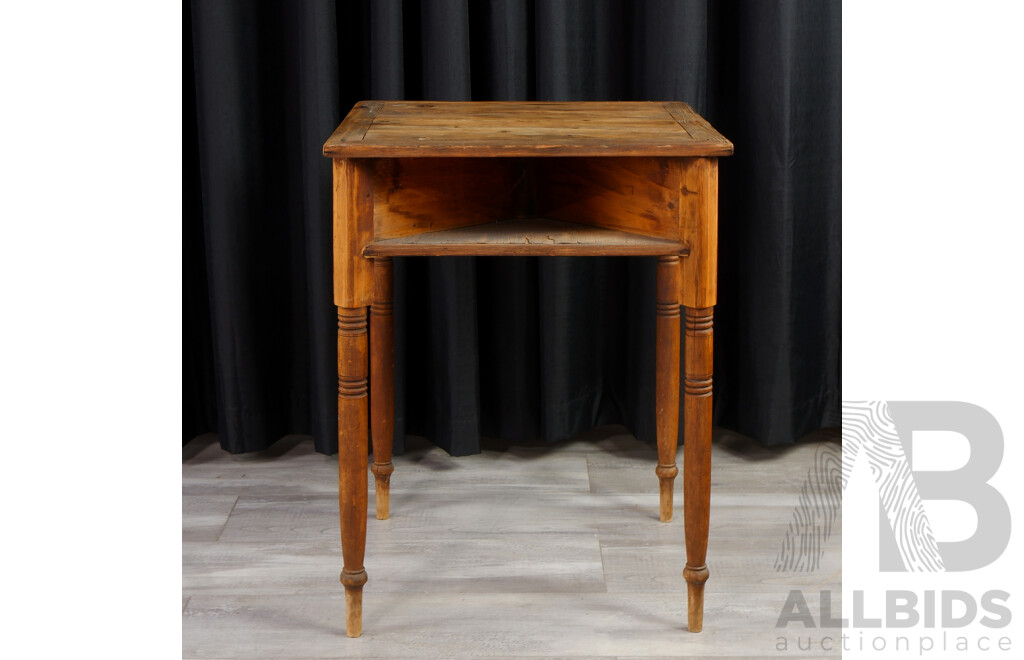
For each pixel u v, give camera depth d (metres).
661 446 2.15
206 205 2.34
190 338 2.54
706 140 1.69
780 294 2.35
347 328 1.72
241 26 2.28
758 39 2.28
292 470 2.44
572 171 1.89
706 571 1.78
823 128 2.37
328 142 1.67
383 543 2.10
